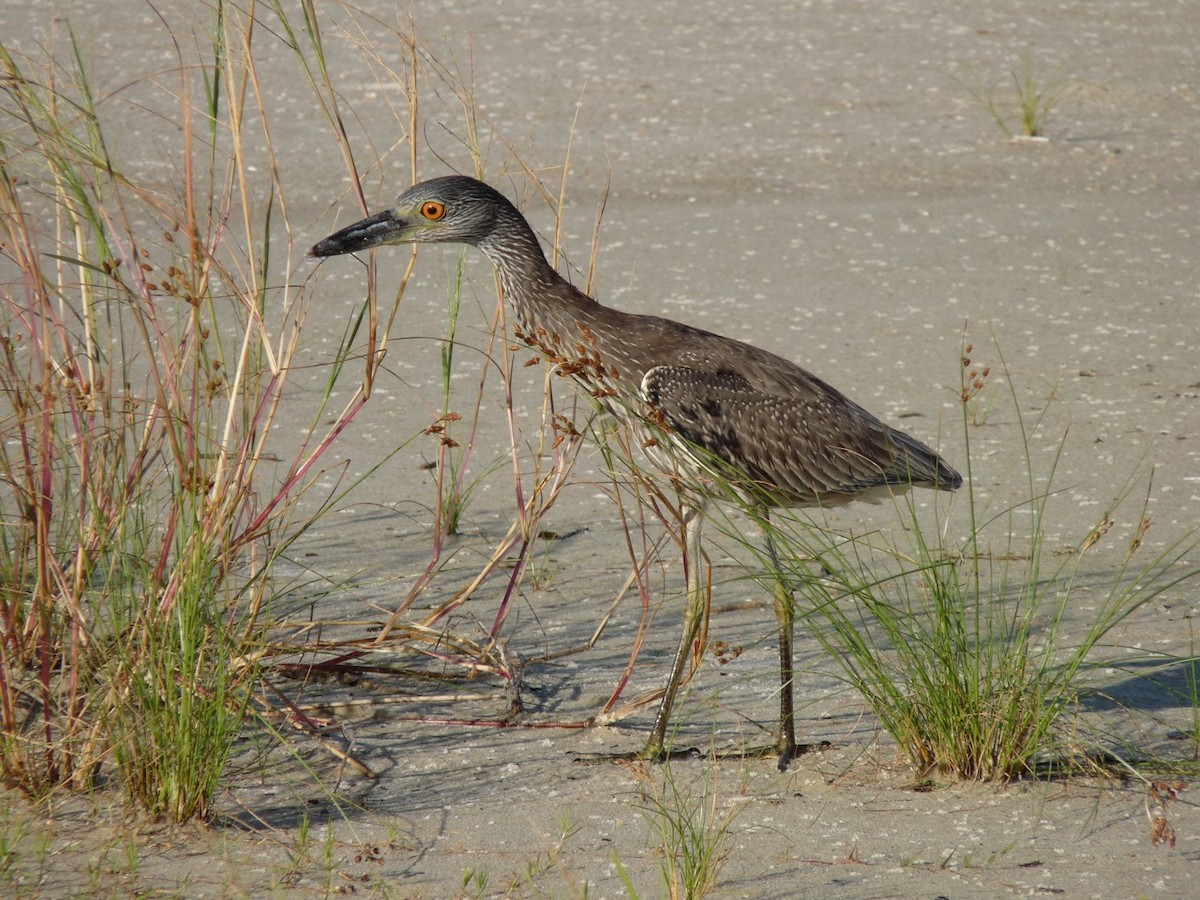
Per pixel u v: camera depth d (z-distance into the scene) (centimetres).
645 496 1288
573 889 748
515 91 2603
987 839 824
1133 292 1864
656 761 931
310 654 1056
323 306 1773
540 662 1066
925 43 2989
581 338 1066
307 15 1026
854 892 771
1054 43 3011
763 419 1052
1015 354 1670
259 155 2247
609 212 2130
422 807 875
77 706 898
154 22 2703
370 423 1482
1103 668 1026
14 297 1569
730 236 2050
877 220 2131
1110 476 1373
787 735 941
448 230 1067
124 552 911
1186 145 2489
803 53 2906
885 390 1573
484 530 1288
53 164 969
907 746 908
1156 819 805
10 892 758
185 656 837
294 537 1011
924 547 959
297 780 902
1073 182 2316
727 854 793
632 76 2717
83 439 923
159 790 841
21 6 2762
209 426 977
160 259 1770
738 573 1212
